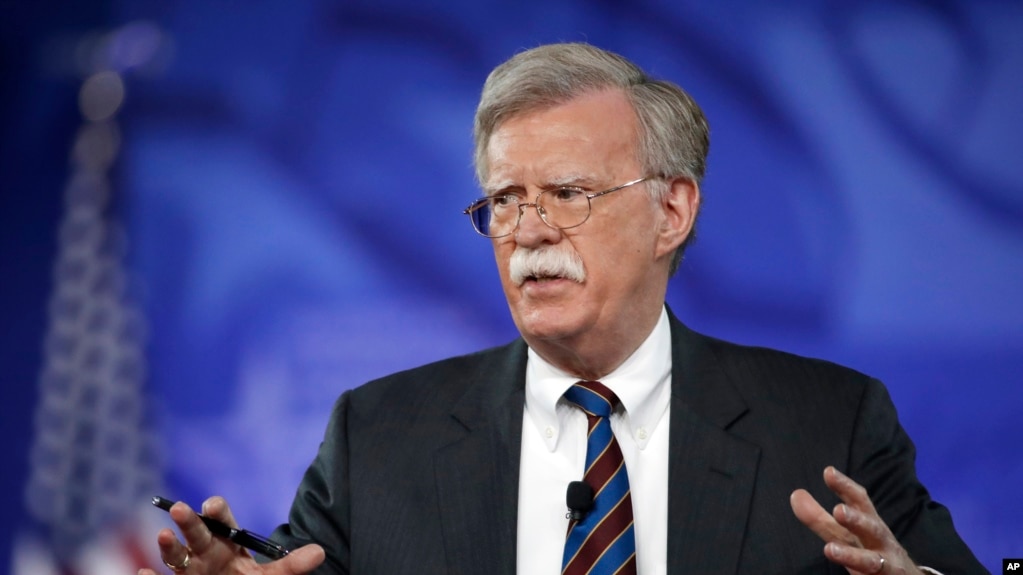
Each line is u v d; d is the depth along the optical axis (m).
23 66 14.84
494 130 7.30
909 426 13.16
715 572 6.67
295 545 7.25
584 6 14.06
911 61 13.48
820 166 13.55
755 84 13.71
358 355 14.08
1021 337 13.09
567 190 7.11
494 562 6.90
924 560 6.87
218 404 14.23
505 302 13.97
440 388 7.84
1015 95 13.30
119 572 14.24
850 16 13.60
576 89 7.26
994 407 13.05
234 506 14.05
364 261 14.18
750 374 7.56
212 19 14.62
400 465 7.40
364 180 14.26
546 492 7.16
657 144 7.42
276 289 14.27
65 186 14.76
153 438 14.31
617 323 7.19
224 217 14.43
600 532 6.70
